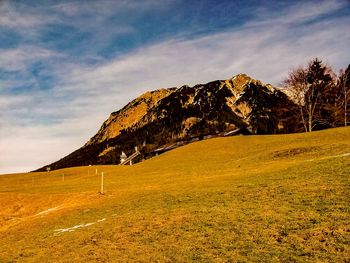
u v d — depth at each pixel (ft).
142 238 71.10
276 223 64.34
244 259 51.78
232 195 94.02
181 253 58.54
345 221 58.80
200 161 239.91
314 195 77.20
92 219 100.73
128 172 256.52
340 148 162.20
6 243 93.97
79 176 311.47
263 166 160.97
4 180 347.15
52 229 98.89
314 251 50.39
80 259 65.67
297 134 263.49
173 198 106.83
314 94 332.60
